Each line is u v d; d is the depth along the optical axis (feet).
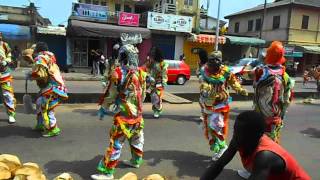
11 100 25.93
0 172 13.32
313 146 25.90
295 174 8.75
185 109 36.06
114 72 16.48
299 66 119.34
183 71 71.15
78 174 17.66
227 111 19.84
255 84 17.83
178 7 118.01
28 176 13.34
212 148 19.93
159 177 14.47
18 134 23.56
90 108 33.19
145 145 23.15
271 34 124.47
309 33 121.49
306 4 118.11
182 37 97.30
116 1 123.95
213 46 101.19
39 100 23.34
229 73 19.51
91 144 22.43
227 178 18.45
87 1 121.90
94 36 84.58
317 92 53.47
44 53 22.54
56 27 91.20
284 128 31.09
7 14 95.81
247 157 8.97
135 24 90.99
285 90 17.61
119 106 16.79
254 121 8.69
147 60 31.32
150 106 36.27
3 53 25.16
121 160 19.80
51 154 20.27
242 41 101.04
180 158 21.06
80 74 78.89
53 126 23.41
